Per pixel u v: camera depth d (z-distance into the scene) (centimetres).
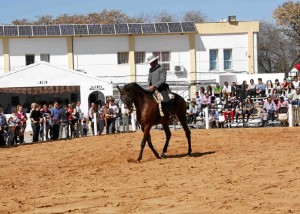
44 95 4834
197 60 5350
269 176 1391
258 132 2558
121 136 2655
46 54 5162
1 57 5097
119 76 5266
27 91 4412
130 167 1647
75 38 5191
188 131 1859
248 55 5369
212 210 1069
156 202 1163
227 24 5362
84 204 1180
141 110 1747
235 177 1395
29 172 1659
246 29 5375
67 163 1822
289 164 1566
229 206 1090
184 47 5341
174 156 1859
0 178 1565
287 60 8388
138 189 1314
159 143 2250
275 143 2081
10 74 4406
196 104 3284
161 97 1752
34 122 2820
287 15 7256
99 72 5247
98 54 5234
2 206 1184
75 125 3084
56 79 4441
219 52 5359
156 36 5303
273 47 8450
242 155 1791
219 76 4578
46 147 2356
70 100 4838
